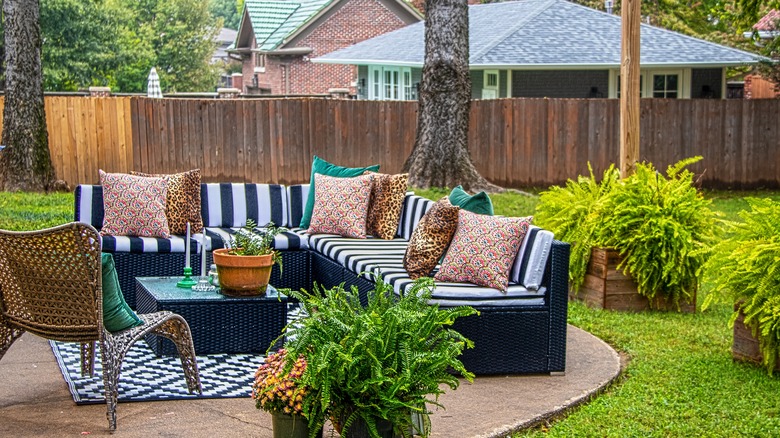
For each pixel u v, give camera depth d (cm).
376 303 521
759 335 693
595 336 802
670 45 2158
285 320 723
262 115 1930
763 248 664
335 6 3809
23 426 546
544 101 1956
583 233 926
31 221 1286
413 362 486
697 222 905
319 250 893
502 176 1969
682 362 724
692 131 1980
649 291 903
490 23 2475
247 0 4350
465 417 579
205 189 967
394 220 928
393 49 2584
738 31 1950
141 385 631
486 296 666
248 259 706
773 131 1989
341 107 1948
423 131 1683
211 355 708
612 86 2172
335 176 983
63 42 3906
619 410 605
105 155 1866
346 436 503
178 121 1900
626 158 980
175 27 4841
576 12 2352
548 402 613
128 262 857
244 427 553
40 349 717
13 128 1652
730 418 595
